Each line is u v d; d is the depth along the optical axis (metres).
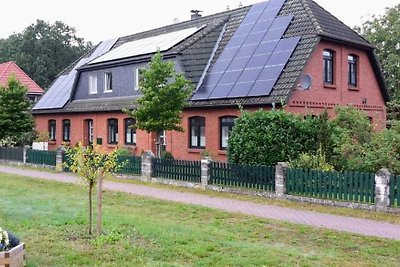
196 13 34.91
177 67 25.39
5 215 12.55
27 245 9.29
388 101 26.80
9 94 31.05
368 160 14.88
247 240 10.33
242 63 23.86
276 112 17.67
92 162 10.30
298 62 21.38
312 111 21.53
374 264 8.52
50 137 35.88
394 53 35.41
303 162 16.05
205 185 18.39
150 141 27.08
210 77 24.80
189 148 25.14
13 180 21.44
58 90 36.66
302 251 9.36
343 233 11.13
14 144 31.66
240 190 17.14
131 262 8.21
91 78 32.25
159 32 33.78
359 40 24.77
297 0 25.12
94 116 31.25
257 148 17.66
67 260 8.29
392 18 35.69
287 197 15.83
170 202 15.54
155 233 10.36
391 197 13.63
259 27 25.44
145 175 21.08
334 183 14.86
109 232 10.38
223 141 23.44
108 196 16.78
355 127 16.88
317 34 21.83
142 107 21.53
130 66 28.77
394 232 11.38
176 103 21.16
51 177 22.61
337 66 23.75
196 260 8.39
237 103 21.78
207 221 12.61
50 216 12.43
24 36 65.88
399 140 14.69
